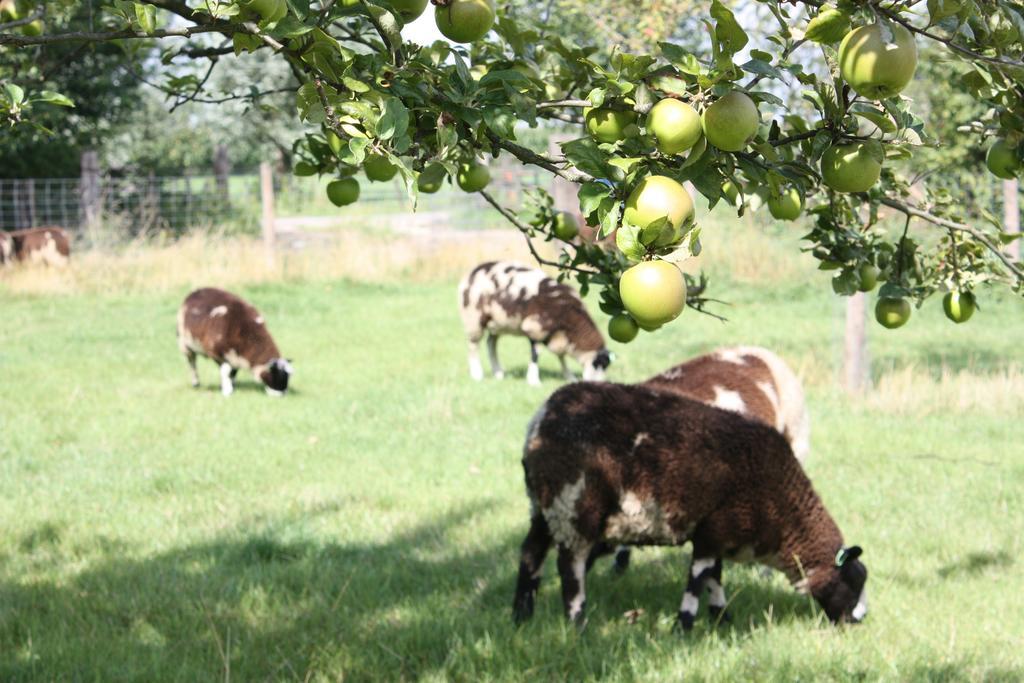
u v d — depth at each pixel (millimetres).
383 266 20219
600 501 5113
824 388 11359
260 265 19844
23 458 8477
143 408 10562
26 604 5430
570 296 11875
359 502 7523
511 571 6145
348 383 11953
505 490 7820
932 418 10086
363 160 1919
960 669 4809
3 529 6727
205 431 9609
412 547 6598
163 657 4816
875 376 12031
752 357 6816
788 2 1735
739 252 19812
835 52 1842
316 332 15133
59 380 11820
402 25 2027
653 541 5352
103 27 3131
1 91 2586
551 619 5359
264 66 26297
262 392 11609
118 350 13898
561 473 5102
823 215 2912
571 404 5211
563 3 11977
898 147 1982
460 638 5062
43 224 25016
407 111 1940
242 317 11375
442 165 2074
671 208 1718
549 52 2824
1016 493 7695
